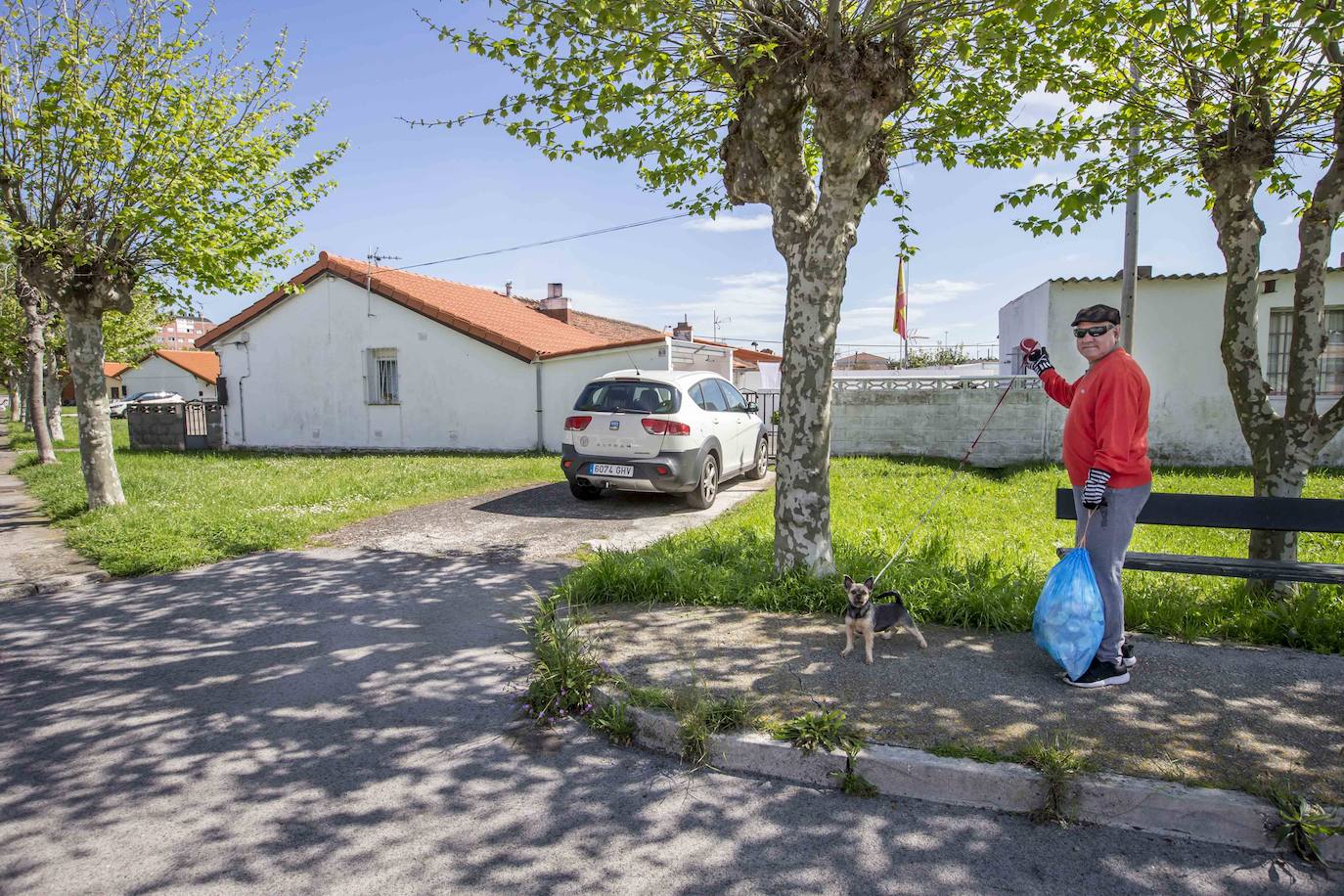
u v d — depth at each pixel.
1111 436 3.69
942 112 6.50
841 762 3.32
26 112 8.06
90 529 8.04
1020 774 3.10
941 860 2.80
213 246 8.70
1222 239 5.50
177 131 8.34
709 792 3.30
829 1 4.71
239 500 10.01
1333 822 2.78
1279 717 3.56
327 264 18.27
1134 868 2.75
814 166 7.82
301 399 19.22
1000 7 4.73
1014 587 5.30
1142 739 3.38
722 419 10.17
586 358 17.69
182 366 51.53
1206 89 5.57
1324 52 4.87
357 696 4.29
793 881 2.70
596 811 3.17
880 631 4.46
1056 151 6.44
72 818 3.13
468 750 3.69
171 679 4.54
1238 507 4.76
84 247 8.38
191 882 2.72
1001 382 13.77
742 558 6.33
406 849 2.91
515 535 8.14
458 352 17.36
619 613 5.33
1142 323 13.34
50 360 24.62
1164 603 4.96
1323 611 4.77
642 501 10.15
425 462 14.73
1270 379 12.94
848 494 9.84
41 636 5.26
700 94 6.58
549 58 5.39
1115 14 5.03
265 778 3.44
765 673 4.21
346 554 7.43
